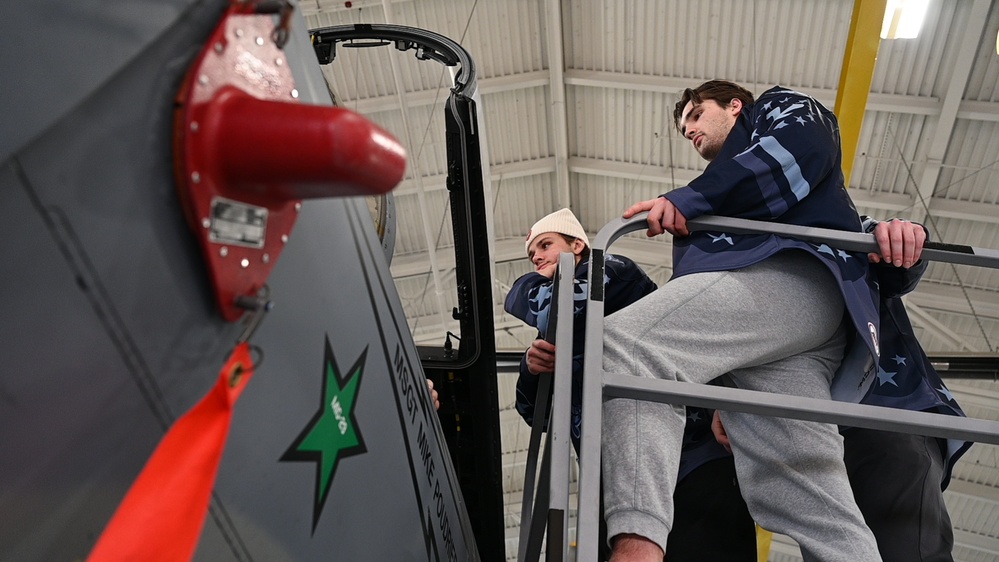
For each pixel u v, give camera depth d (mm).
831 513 1279
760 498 1365
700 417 1858
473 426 2270
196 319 611
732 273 1422
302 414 757
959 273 8320
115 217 540
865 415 1185
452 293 9734
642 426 1228
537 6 7734
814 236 1443
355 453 864
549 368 1801
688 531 1771
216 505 628
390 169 589
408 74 8086
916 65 7086
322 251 843
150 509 519
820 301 1445
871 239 1483
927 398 1546
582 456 1066
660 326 1339
